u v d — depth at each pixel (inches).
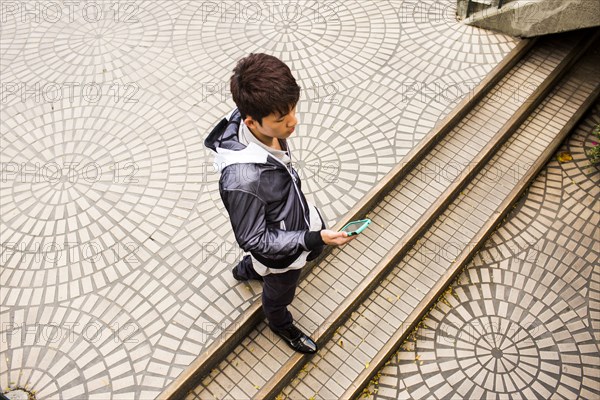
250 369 140.2
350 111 192.7
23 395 129.9
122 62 213.9
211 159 180.1
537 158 195.2
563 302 166.6
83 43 222.4
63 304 146.2
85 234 161.0
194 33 225.5
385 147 181.5
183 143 185.2
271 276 114.6
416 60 210.5
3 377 132.9
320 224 116.6
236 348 144.4
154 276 151.4
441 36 220.4
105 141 186.5
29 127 191.5
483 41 217.2
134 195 170.4
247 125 93.1
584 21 196.1
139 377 133.0
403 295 160.2
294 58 212.4
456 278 172.9
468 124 197.3
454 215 179.5
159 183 173.6
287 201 104.1
